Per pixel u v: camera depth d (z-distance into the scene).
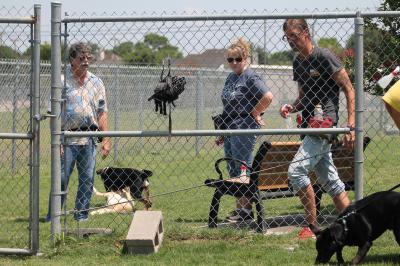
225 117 11.66
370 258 9.18
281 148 11.61
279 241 10.29
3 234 10.89
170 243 10.26
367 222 8.81
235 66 11.50
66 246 9.97
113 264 9.10
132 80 23.22
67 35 9.88
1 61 17.25
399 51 11.11
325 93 10.30
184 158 20.81
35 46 9.47
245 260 9.22
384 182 16.22
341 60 10.80
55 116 9.85
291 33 10.05
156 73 23.61
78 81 12.15
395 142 19.22
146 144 20.66
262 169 11.44
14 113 16.95
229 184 11.19
